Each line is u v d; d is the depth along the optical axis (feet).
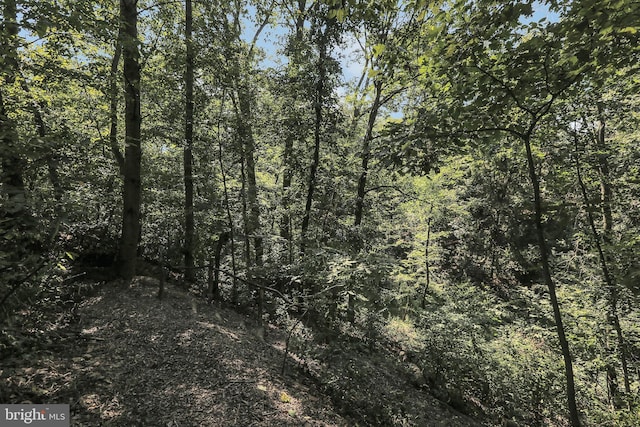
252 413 14.65
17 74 19.07
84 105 29.01
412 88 33.63
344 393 18.88
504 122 16.40
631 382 28.89
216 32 29.58
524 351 33.01
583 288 31.53
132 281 26.58
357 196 34.53
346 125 36.40
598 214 28.22
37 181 18.90
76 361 14.93
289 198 34.37
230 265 33.76
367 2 13.16
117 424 11.97
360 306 26.12
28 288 12.97
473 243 64.18
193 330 20.81
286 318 29.37
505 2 12.09
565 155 25.44
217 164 32.30
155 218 33.81
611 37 11.63
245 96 30.19
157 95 30.17
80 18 18.33
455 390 26.68
